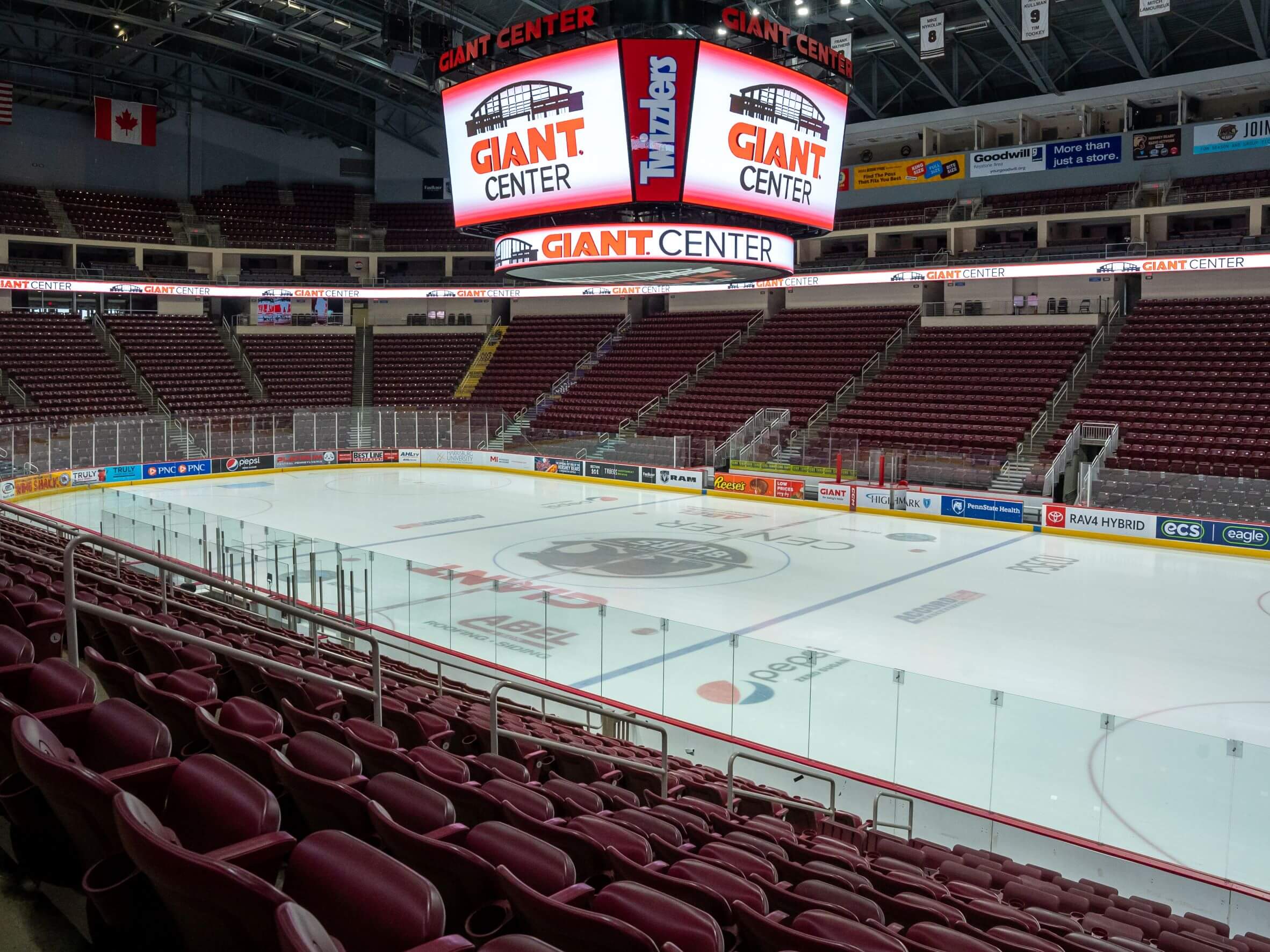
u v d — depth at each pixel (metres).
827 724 12.16
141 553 5.66
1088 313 39.38
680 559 24.59
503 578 22.16
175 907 2.69
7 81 45.47
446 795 5.15
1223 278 38.94
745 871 5.46
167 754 3.85
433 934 2.69
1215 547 26.31
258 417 40.16
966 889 7.32
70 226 47.34
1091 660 16.91
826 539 27.67
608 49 21.39
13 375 40.50
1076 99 40.91
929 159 45.41
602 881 4.66
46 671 4.57
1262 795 9.59
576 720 14.14
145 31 45.16
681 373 45.12
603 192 22.17
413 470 42.19
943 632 18.52
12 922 3.39
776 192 23.19
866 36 40.38
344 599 17.17
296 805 4.20
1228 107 40.91
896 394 38.56
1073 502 31.61
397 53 38.97
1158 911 9.02
